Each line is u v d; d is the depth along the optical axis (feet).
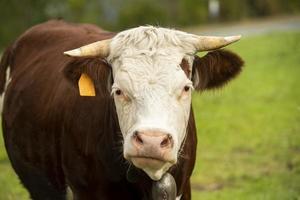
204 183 40.75
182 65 19.99
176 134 18.86
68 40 27.37
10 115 27.71
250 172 42.34
